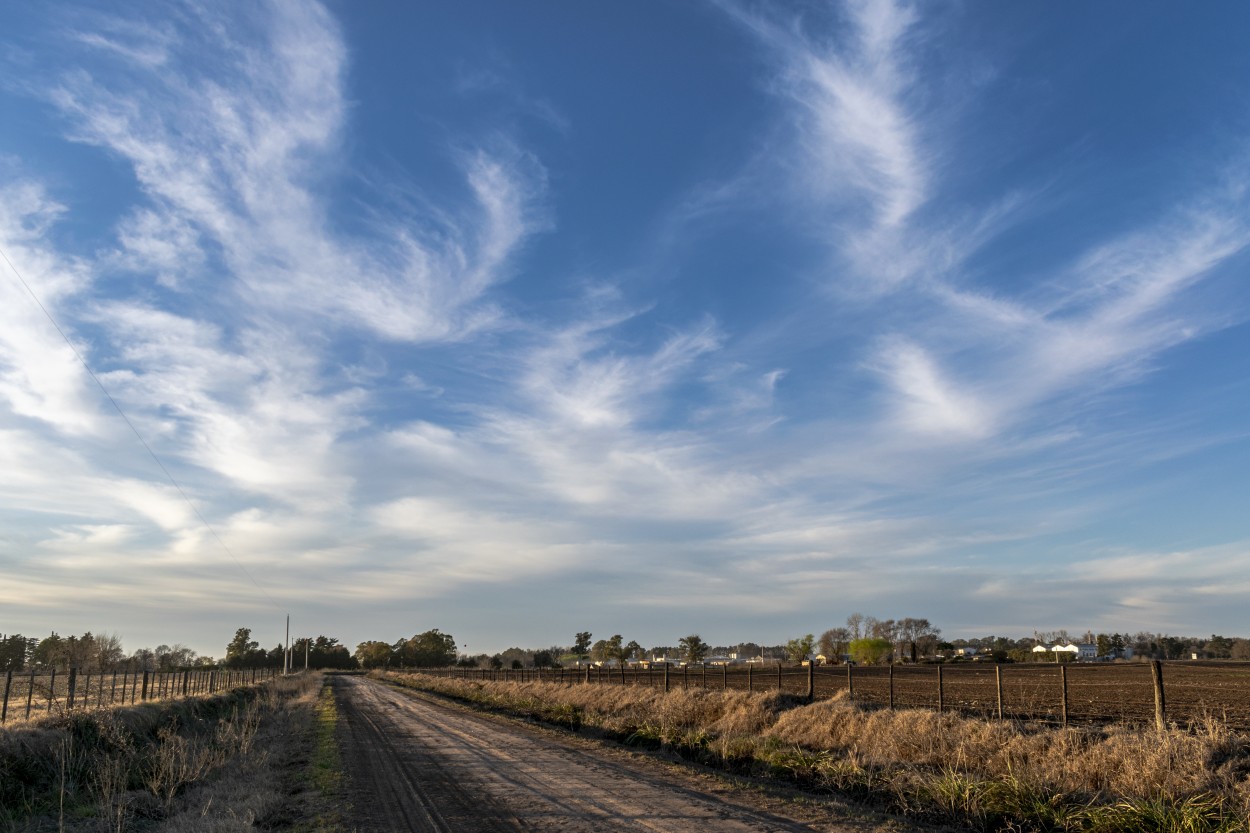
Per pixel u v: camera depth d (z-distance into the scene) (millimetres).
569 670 79438
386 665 179125
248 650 183250
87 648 74312
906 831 11523
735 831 11281
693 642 113750
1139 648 108750
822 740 18922
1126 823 10781
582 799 13883
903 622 113125
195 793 14367
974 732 16062
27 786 13594
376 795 14461
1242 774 11711
